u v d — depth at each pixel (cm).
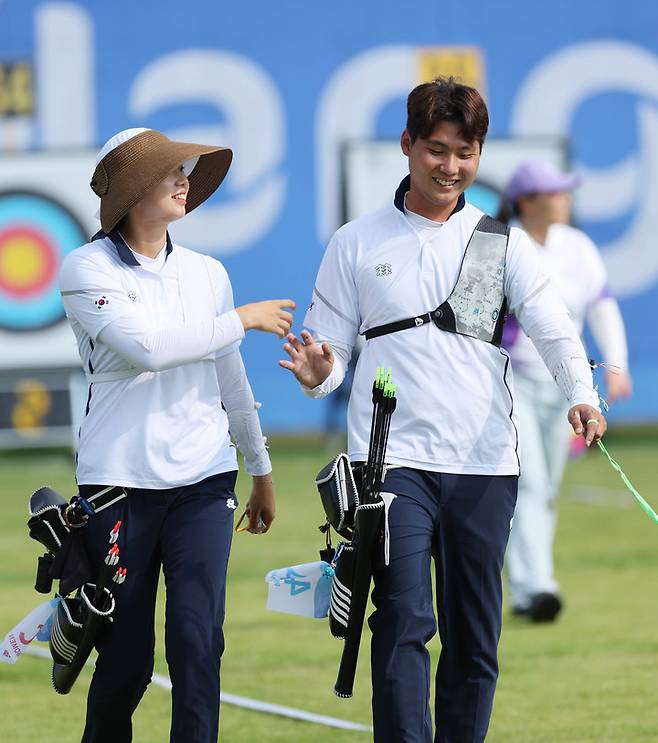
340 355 1560
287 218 4944
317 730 1908
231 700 2062
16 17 4869
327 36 4941
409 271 1518
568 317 1527
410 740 1450
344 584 1491
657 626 2534
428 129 1480
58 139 4922
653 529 3600
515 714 1972
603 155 5069
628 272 5081
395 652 1459
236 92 4906
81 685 2184
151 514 1486
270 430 4944
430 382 1502
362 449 1527
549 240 2495
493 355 1516
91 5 4872
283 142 4925
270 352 4947
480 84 5019
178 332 1457
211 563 1473
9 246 4956
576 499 4109
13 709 2039
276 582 1570
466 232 1527
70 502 1499
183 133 4906
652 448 5138
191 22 4884
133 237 1512
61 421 4988
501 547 1519
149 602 1503
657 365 5084
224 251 4919
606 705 2012
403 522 1484
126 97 4900
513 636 2472
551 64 5038
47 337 4984
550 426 2544
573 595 2830
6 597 2823
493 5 5006
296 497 4097
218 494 1502
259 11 4906
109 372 1497
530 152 5034
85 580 1481
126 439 1480
